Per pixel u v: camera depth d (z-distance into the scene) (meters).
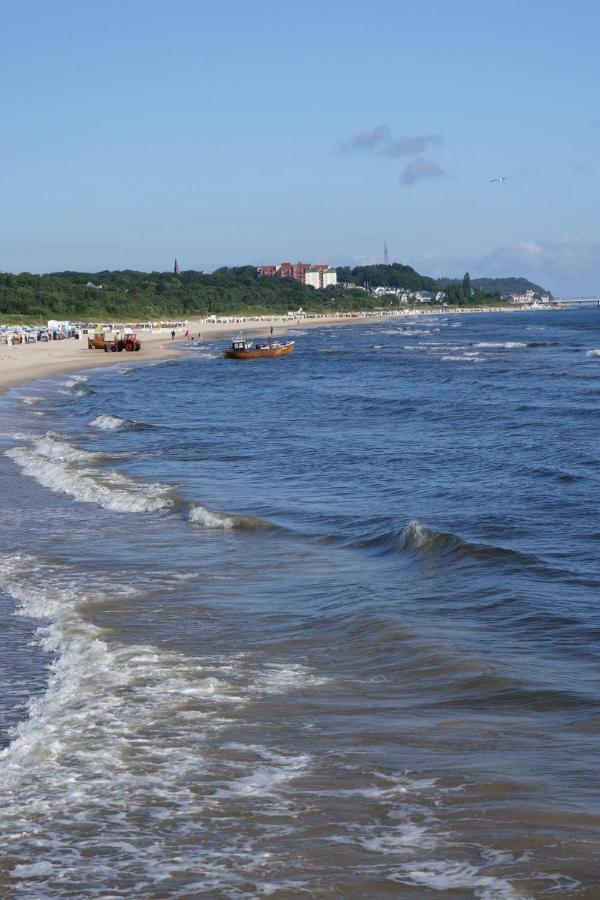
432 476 36.34
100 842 10.07
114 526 28.08
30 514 29.89
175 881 9.26
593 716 13.33
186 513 29.55
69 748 12.56
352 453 42.91
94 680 15.19
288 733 13.02
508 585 20.52
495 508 29.56
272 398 74.19
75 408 67.38
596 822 10.12
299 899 8.88
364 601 19.59
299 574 22.28
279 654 16.61
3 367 111.19
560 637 17.05
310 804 10.83
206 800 11.00
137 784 11.47
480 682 14.85
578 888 8.87
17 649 17.14
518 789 11.02
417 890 8.95
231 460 41.28
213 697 14.48
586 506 29.47
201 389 84.31
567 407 61.69
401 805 10.72
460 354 133.38
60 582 21.80
